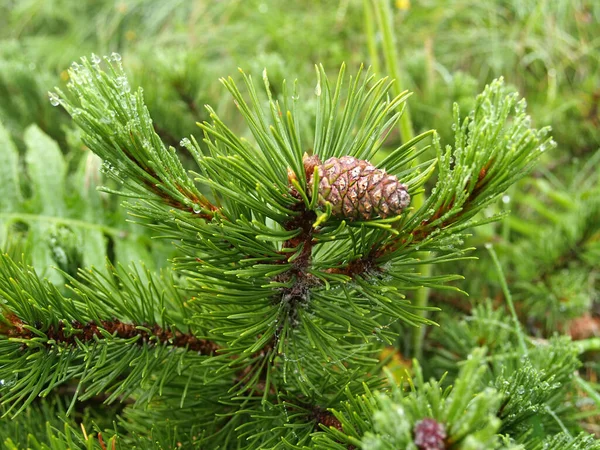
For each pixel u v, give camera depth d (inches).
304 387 11.6
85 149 20.8
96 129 9.9
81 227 18.6
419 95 25.0
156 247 19.4
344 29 34.8
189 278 12.7
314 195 9.5
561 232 21.0
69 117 24.8
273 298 11.4
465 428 7.5
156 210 10.7
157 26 39.1
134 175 10.3
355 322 11.3
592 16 35.3
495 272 21.5
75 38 39.1
